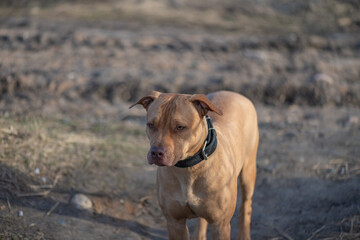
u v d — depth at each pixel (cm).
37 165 582
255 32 1681
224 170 409
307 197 619
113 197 581
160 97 379
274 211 597
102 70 1131
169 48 1371
